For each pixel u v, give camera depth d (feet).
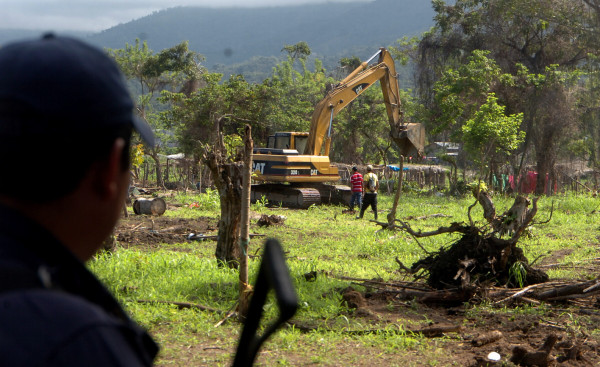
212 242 49.06
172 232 53.62
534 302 26.89
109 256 36.14
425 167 158.71
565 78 123.95
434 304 27.22
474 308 26.09
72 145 2.95
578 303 27.37
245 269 23.94
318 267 36.94
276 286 2.59
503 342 22.03
